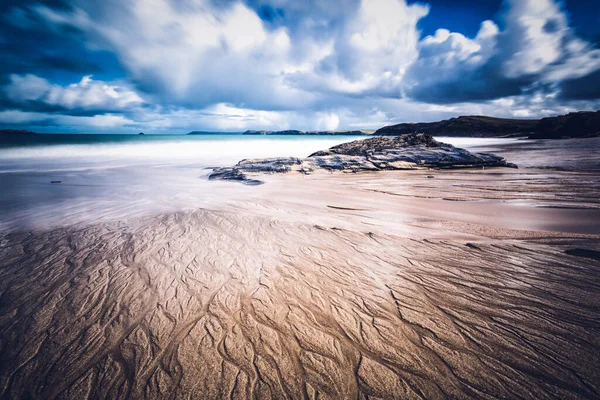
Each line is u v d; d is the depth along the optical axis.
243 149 28.50
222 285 3.22
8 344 2.38
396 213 6.14
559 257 3.71
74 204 6.95
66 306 2.88
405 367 2.11
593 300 2.77
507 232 4.75
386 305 2.82
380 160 14.34
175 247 4.32
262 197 7.77
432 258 3.83
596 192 7.54
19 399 1.93
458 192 8.16
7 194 8.00
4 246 4.37
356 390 1.94
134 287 3.21
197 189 8.92
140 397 1.92
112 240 4.61
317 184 9.80
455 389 1.93
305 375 2.06
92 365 2.17
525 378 1.98
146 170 13.39
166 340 2.40
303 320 2.62
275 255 4.01
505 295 2.91
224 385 1.99
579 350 2.18
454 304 2.80
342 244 4.40
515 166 13.59
